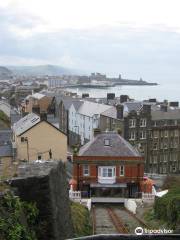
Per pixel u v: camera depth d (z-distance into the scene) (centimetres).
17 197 1536
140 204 4331
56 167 1925
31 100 12538
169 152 8738
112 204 5038
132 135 8350
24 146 6191
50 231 1653
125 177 5462
